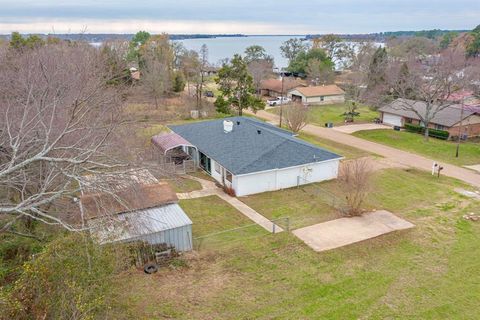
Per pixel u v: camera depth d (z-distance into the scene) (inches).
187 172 1124.5
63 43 1101.7
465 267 637.9
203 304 525.0
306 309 524.7
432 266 638.5
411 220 810.2
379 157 1315.2
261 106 1887.3
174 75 2490.2
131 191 547.2
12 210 415.2
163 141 1172.5
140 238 592.4
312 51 3572.8
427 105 1589.6
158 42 3088.1
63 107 552.7
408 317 515.5
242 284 575.5
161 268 606.9
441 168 1114.7
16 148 427.2
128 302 417.7
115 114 651.5
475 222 812.0
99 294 354.0
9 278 426.0
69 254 363.6
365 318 510.9
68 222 524.1
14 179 503.8
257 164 979.9
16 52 1031.6
